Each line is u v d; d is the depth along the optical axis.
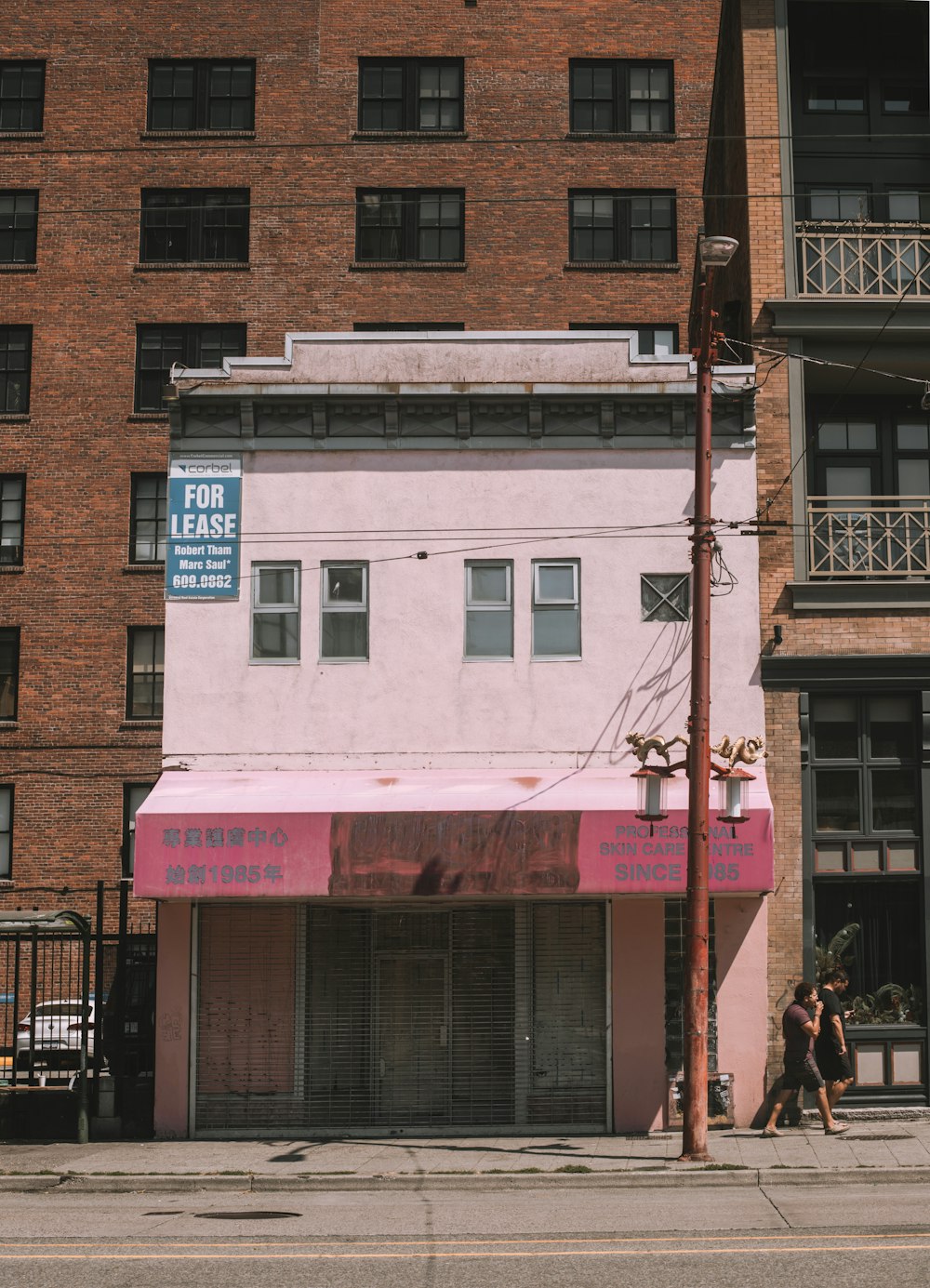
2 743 36.75
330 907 20.19
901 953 20.23
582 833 19.09
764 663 20.44
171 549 21.02
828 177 23.31
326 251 38.38
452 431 21.14
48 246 38.59
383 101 39.31
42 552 37.44
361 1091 19.81
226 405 21.19
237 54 39.41
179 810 19.38
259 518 21.06
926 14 23.66
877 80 23.62
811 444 22.80
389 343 21.16
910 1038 19.80
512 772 20.31
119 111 39.25
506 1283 10.40
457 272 38.22
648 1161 16.70
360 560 20.98
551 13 39.59
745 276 22.55
